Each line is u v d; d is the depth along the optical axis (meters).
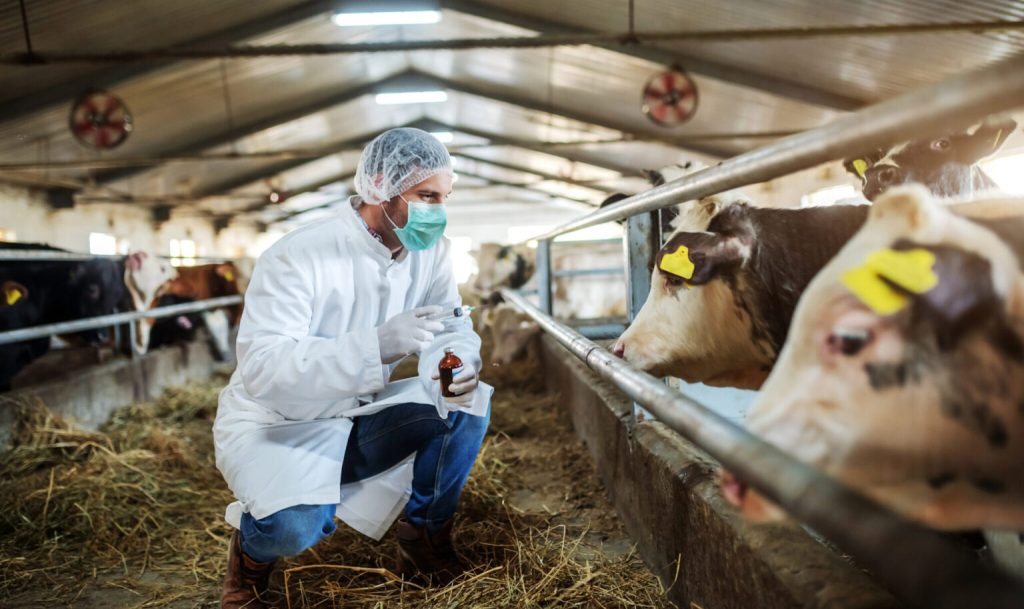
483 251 10.11
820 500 0.79
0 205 12.68
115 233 16.41
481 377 5.89
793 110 11.52
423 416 2.09
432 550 2.15
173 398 5.59
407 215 1.94
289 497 1.82
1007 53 8.13
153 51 7.85
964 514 1.07
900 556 0.70
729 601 1.55
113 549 2.65
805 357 1.08
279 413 1.96
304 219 24.88
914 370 1.01
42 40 8.55
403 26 11.66
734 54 10.21
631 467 2.41
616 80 12.24
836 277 1.08
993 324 1.00
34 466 3.57
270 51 8.00
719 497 1.67
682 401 1.24
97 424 4.82
